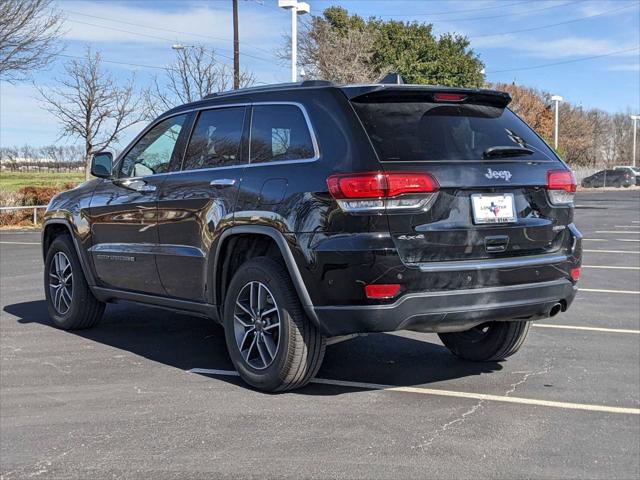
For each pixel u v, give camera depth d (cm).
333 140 429
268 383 463
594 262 1205
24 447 385
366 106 437
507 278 428
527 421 427
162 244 539
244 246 493
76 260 651
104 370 533
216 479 344
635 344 623
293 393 477
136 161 593
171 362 556
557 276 454
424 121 441
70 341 626
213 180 496
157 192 544
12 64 2083
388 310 400
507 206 437
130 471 354
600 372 534
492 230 428
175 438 396
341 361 562
